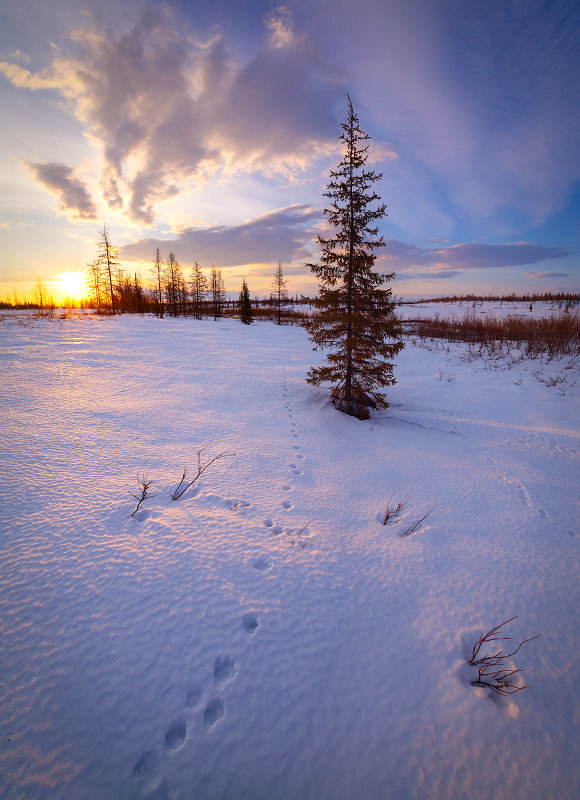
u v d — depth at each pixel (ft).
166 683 7.56
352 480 18.69
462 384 42.14
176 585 9.97
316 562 11.80
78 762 6.18
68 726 6.64
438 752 7.16
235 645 8.56
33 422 20.49
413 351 63.57
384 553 12.84
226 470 17.72
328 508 15.60
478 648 9.47
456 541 14.05
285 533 13.26
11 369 32.65
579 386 37.58
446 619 10.30
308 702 7.67
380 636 9.45
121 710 7.00
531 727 7.83
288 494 16.31
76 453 17.34
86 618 8.71
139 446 19.16
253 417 26.55
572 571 12.81
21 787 5.73
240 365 46.19
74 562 10.37
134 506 13.46
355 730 7.32
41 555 10.50
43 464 15.83
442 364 53.06
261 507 14.85
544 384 39.27
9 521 11.84
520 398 35.65
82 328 66.39
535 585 12.01
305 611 9.80
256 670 8.11
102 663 7.77
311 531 13.61
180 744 6.67
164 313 155.74
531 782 6.88
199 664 8.02
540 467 21.31
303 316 162.91
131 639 8.34
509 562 13.05
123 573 10.15
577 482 19.45
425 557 12.88
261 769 6.53
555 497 17.89
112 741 6.53
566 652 9.71
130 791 5.92
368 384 31.68
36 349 42.42
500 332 70.79
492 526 15.30
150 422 22.89
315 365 52.31
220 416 25.89
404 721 7.61
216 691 7.58
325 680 8.14
